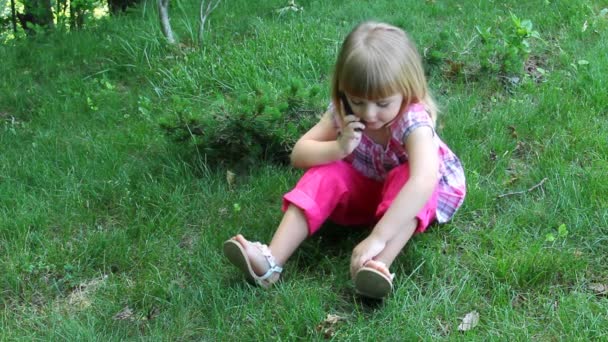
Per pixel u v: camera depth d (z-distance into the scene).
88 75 5.62
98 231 3.40
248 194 3.56
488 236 3.06
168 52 5.72
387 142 2.87
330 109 3.06
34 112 5.04
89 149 4.23
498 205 3.32
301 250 3.03
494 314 2.63
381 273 2.56
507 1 6.19
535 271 2.80
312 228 2.86
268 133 3.73
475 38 5.28
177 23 6.51
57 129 4.64
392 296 2.75
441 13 6.16
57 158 4.12
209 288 2.87
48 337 2.70
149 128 4.45
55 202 3.66
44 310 2.91
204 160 3.88
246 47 5.49
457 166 3.12
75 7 7.80
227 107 3.81
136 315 2.82
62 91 5.30
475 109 4.30
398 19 5.96
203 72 5.18
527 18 5.67
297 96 3.87
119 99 5.04
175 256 3.14
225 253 2.78
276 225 3.26
